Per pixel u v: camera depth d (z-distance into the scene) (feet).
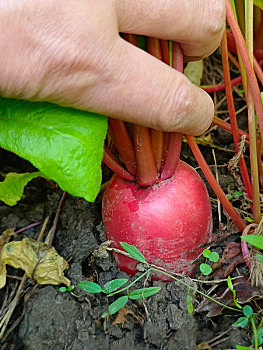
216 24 0.63
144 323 0.76
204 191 0.80
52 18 0.51
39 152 0.59
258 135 1.14
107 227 0.80
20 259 0.84
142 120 0.61
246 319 0.71
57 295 0.80
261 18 1.11
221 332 0.74
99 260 0.83
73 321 0.77
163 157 0.77
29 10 0.51
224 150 1.12
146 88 0.57
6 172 1.08
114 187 0.79
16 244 0.84
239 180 0.89
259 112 0.75
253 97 0.75
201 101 0.64
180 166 0.80
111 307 0.70
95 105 0.58
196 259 0.80
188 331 0.73
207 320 0.77
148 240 0.75
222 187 1.01
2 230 0.97
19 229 0.98
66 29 0.52
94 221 0.91
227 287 0.80
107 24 0.54
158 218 0.74
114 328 0.76
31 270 0.82
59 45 0.52
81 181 0.58
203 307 0.77
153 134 0.72
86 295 0.80
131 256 0.77
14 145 0.60
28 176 0.88
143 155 0.72
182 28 0.61
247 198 0.89
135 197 0.76
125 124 0.73
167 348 0.72
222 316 0.77
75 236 0.90
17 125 0.60
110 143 0.93
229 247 0.83
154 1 0.58
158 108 0.59
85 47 0.52
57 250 0.92
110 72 0.55
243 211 0.91
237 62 1.19
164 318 0.76
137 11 0.58
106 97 0.57
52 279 0.82
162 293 0.78
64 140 0.58
